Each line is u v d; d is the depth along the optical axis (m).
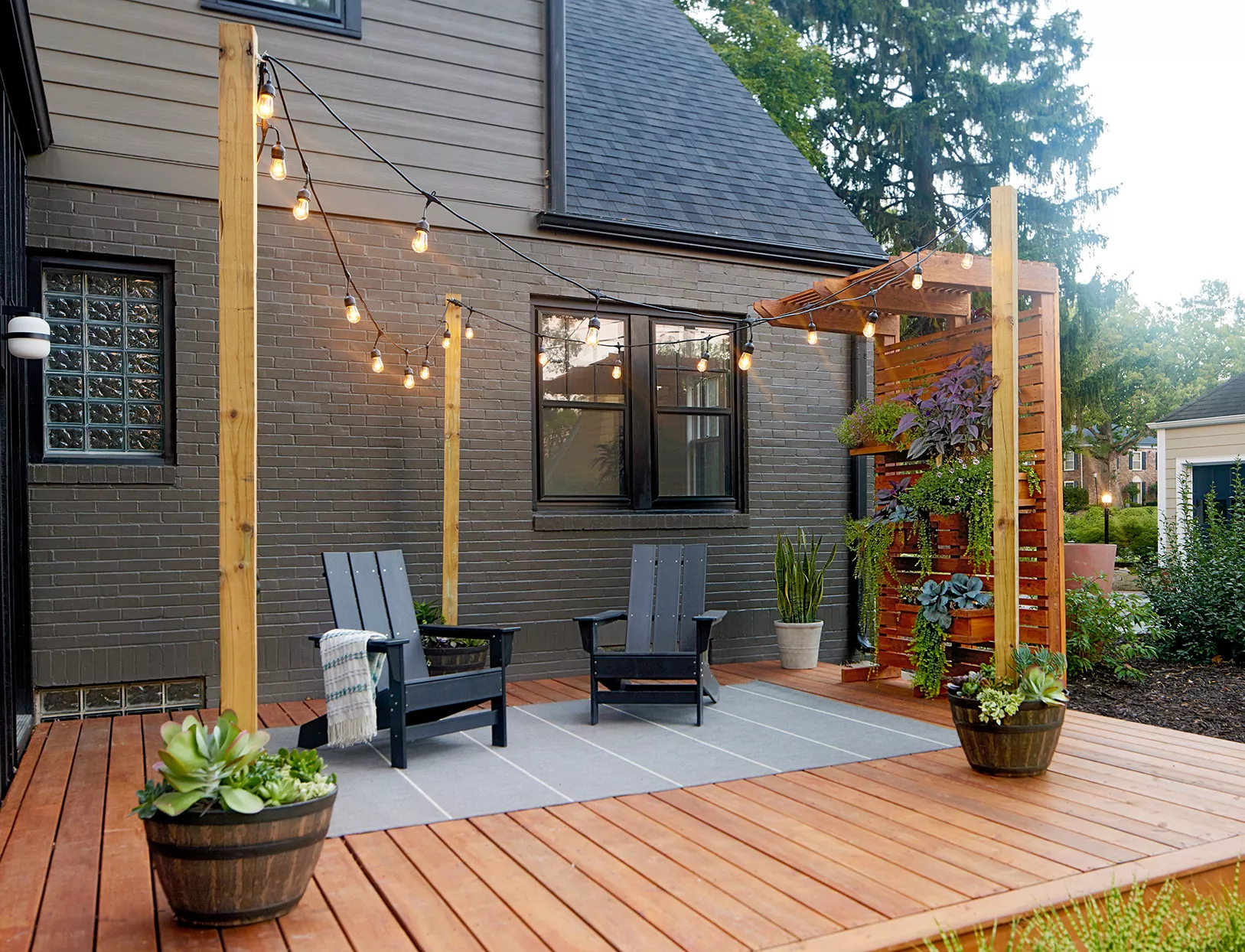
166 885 2.44
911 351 6.08
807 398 7.25
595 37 8.19
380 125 5.83
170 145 5.29
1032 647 5.23
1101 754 4.18
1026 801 3.48
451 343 5.61
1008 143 18.28
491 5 6.20
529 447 6.21
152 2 5.28
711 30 16.97
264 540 5.47
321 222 5.66
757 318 7.05
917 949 2.34
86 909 2.58
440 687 4.20
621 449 6.64
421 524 5.89
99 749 4.43
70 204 5.07
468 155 6.09
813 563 6.75
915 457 5.56
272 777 2.51
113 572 5.09
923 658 5.42
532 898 2.61
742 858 2.91
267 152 5.52
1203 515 14.62
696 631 4.84
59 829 3.28
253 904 2.42
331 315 5.68
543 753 4.30
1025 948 2.39
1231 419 14.07
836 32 18.98
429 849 3.03
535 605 6.19
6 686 3.81
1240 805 3.41
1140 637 6.66
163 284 5.34
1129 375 27.70
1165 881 2.73
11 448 4.43
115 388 5.27
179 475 5.24
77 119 5.09
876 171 19.03
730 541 6.89
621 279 6.56
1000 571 4.04
